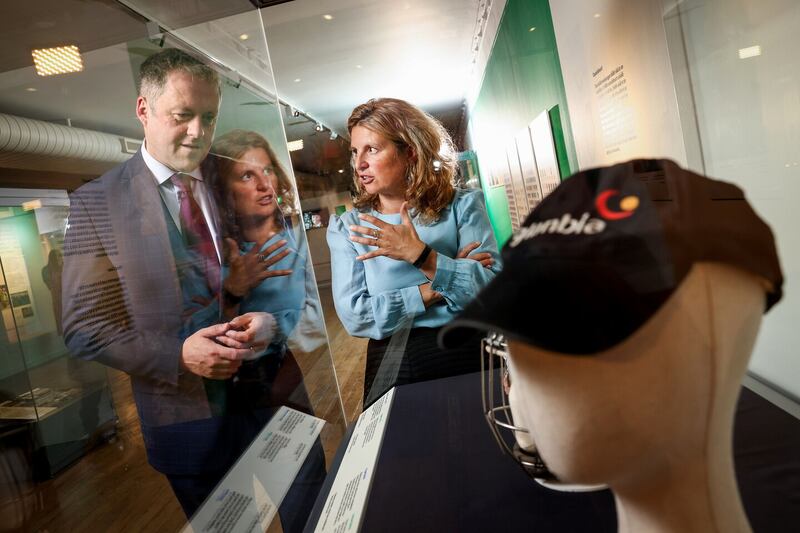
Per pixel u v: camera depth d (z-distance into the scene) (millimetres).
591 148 1350
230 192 1575
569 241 434
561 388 423
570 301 407
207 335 1453
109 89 1587
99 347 1375
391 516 865
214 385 1470
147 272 1441
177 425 1437
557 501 822
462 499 875
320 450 1577
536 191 1240
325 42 1517
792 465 653
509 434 1010
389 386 1348
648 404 409
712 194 449
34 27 1521
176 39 1597
